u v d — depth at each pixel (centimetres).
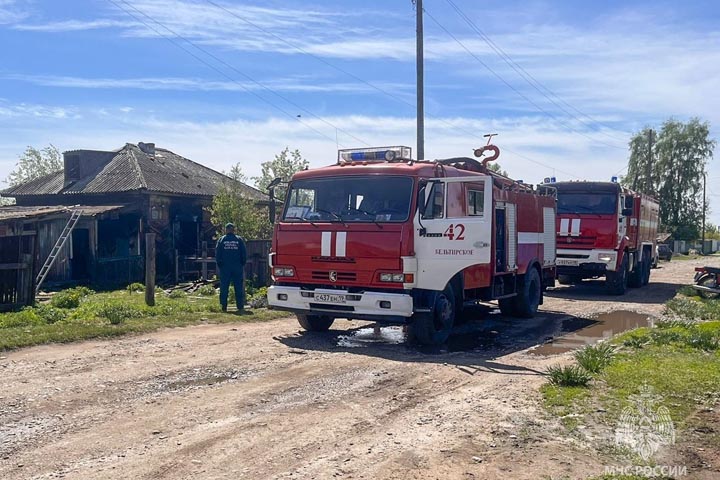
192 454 509
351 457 504
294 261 1028
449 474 470
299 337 1070
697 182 6638
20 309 1294
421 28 2127
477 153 1298
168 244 2562
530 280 1350
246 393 692
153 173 2712
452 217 977
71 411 617
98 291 2008
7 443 527
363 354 925
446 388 731
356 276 970
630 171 6856
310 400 670
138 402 652
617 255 1806
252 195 2866
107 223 2491
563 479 461
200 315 1252
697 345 936
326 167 1049
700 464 491
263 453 512
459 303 1066
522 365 866
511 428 572
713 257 5859
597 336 1137
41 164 5194
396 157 1058
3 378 738
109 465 484
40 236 2136
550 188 1483
